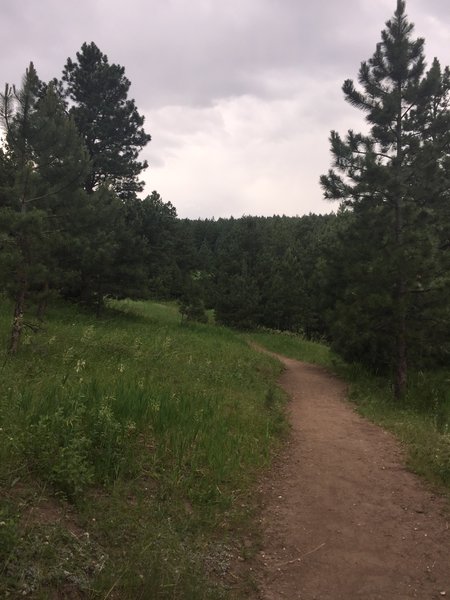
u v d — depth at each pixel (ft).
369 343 55.31
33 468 14.67
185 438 21.25
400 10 48.37
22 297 34.45
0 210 32.40
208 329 89.51
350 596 13.15
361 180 47.60
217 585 12.78
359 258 52.11
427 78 46.39
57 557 11.32
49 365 30.60
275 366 61.82
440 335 47.52
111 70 104.58
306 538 16.24
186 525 15.10
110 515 14.10
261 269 144.15
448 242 52.49
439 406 41.52
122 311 85.15
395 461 24.86
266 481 20.89
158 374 35.19
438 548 15.96
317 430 31.14
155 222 115.03
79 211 38.96
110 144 104.73
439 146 45.78
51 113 36.99
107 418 17.98
